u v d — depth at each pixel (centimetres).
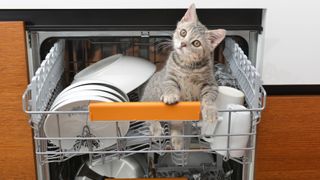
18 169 99
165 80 93
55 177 106
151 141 89
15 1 90
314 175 105
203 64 94
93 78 99
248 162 89
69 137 83
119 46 121
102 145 90
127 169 107
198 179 114
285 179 105
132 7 92
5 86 94
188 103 74
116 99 85
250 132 84
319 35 96
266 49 97
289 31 95
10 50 91
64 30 94
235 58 101
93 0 91
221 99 92
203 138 90
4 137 97
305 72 99
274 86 100
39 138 79
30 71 96
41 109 85
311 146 102
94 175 108
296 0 93
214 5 93
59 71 107
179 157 101
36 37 96
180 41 92
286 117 100
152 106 73
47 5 91
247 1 93
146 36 99
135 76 101
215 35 92
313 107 99
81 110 82
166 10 95
